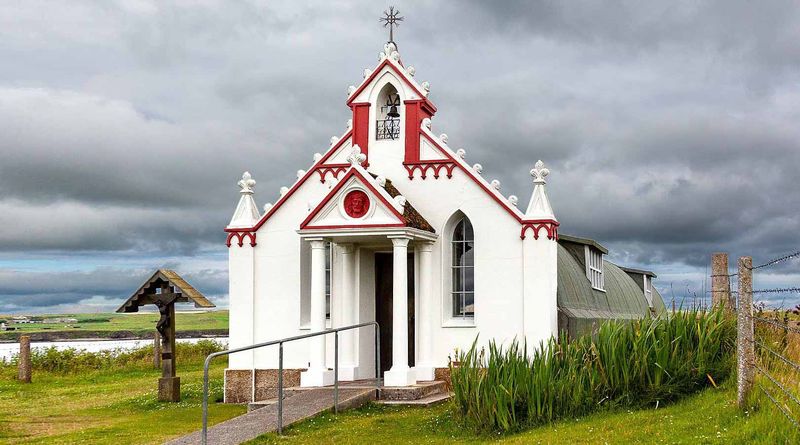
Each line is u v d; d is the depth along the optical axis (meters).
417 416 20.58
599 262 33.16
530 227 25.39
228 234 27.73
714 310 19.42
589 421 17.14
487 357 25.16
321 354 25.03
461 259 26.33
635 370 17.89
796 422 12.76
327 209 24.81
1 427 22.75
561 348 19.19
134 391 32.03
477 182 25.95
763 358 16.47
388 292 27.70
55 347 42.25
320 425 19.73
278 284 27.34
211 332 94.94
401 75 26.89
